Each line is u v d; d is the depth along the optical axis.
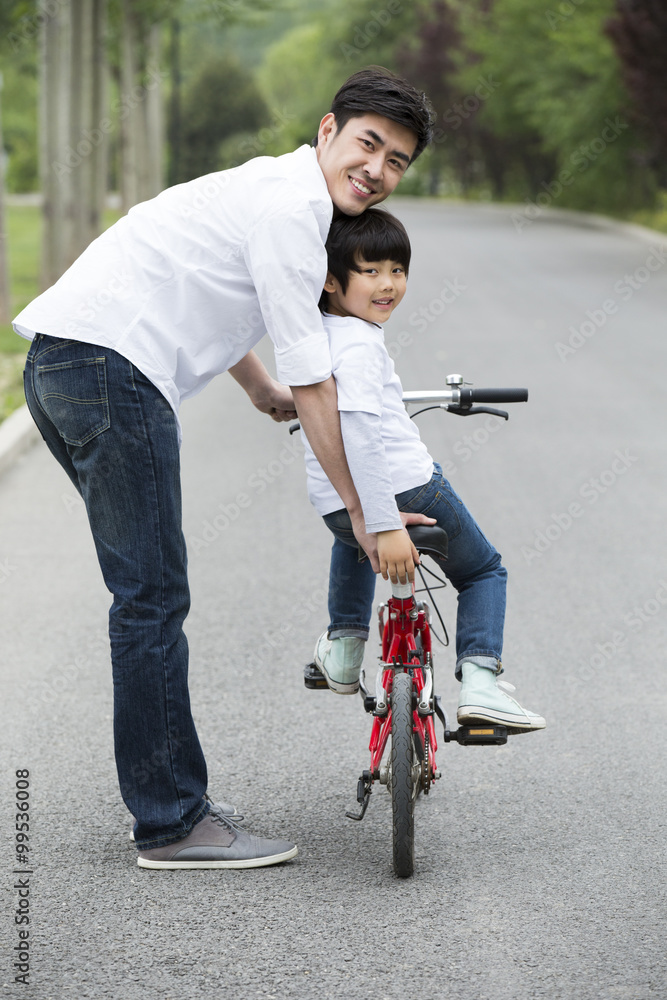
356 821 5.29
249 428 14.22
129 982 4.02
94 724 6.31
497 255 38.69
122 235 4.66
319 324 4.57
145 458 4.62
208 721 6.33
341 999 3.91
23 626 7.76
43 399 4.65
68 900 4.59
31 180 87.62
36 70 41.19
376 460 4.59
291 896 4.62
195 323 4.68
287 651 7.35
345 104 4.62
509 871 4.81
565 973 4.07
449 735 5.08
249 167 4.67
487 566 5.24
